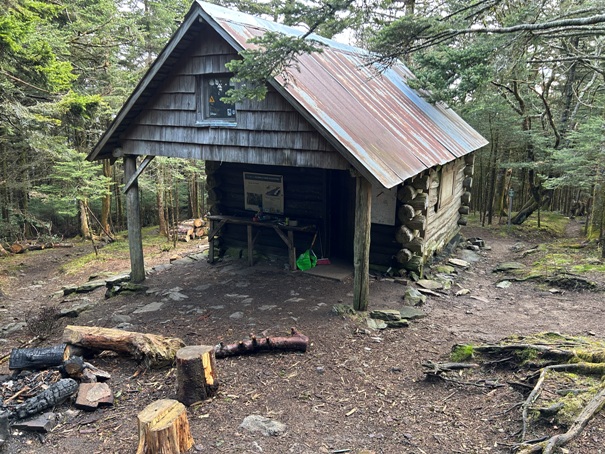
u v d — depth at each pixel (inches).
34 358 217.8
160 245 697.6
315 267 398.3
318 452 157.2
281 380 211.3
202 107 329.1
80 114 483.2
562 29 281.1
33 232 829.8
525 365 199.2
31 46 414.3
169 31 833.5
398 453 155.6
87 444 168.6
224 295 345.4
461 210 547.8
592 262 413.7
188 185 956.0
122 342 232.1
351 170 270.5
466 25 307.3
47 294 490.0
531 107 739.4
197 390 190.7
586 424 147.8
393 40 291.4
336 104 306.0
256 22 332.8
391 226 372.8
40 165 633.6
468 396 189.6
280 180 418.6
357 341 255.8
